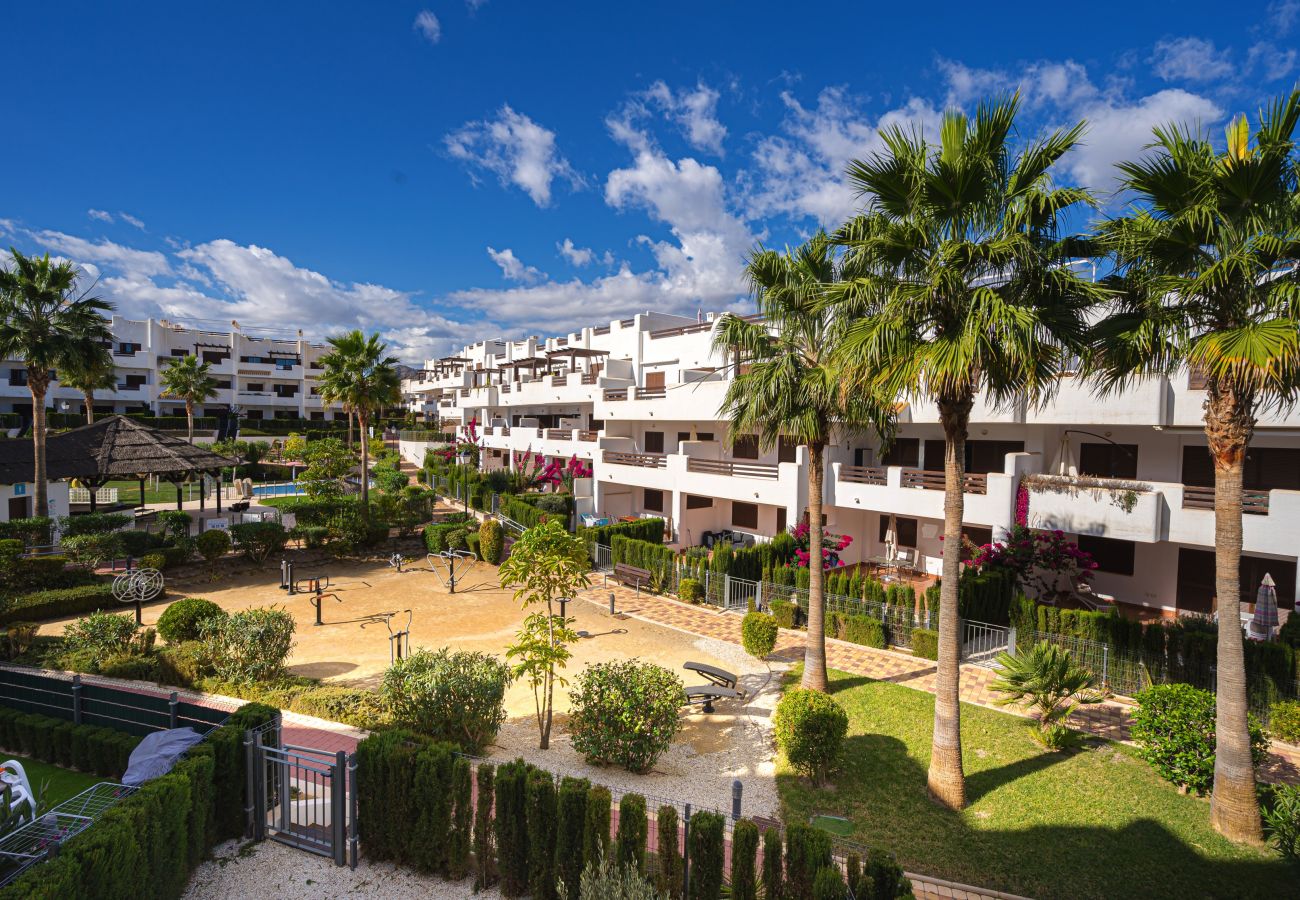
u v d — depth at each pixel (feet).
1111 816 30.07
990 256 28.76
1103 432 64.34
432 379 241.14
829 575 58.18
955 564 31.50
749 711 42.01
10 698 35.78
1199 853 27.48
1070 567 58.13
